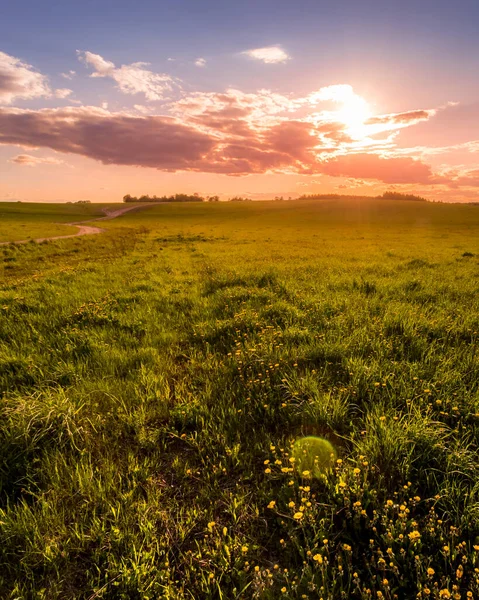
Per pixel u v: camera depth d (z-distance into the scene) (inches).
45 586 86.4
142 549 94.4
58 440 132.7
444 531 93.6
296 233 1940.2
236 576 87.5
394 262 665.0
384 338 228.1
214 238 1562.5
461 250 976.9
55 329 266.4
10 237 1556.3
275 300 343.9
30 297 366.3
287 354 206.8
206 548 95.0
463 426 132.0
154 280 485.7
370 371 176.1
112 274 545.0
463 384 162.7
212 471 124.0
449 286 396.8
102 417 149.7
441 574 84.1
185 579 87.7
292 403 157.9
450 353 202.7
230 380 185.6
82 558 93.5
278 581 86.5
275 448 129.2
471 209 3978.8
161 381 184.9
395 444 120.2
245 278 457.4
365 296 358.9
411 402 146.5
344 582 86.0
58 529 98.2
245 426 148.5
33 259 884.0
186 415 152.9
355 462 117.2
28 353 217.3
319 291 377.7
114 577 86.7
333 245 1180.5
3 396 163.3
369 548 93.6
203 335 255.8
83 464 122.8
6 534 95.7
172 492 116.0
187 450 136.4
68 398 153.4
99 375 190.9
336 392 164.7
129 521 101.9
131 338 253.9
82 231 2135.8
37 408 141.7
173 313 326.3
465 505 99.3
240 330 261.6
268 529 101.7
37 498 110.2
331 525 96.0
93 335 252.4
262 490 113.9
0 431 133.4
